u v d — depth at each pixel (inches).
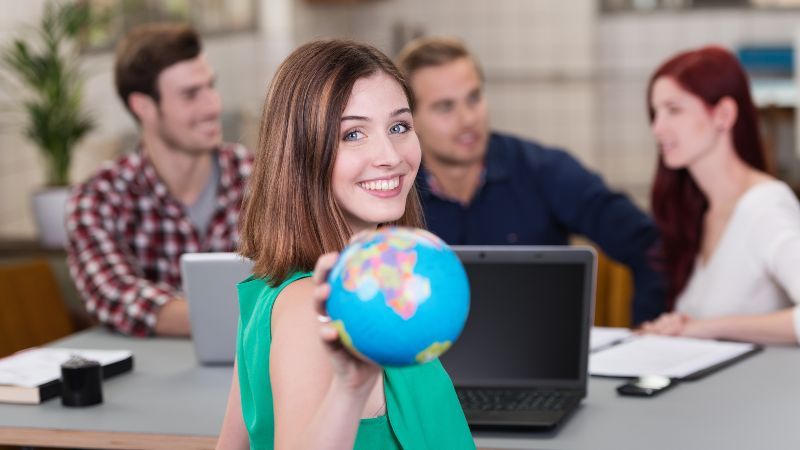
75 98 160.7
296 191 53.8
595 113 329.4
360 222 56.2
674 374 88.3
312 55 54.4
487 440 75.0
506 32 326.3
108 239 117.5
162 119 118.3
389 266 41.8
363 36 333.4
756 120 107.0
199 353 96.5
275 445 47.8
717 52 106.3
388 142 53.6
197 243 123.4
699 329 100.5
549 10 322.3
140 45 117.4
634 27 325.4
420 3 329.7
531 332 86.3
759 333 98.1
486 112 119.0
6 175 162.7
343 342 41.9
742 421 77.6
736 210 104.8
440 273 42.3
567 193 123.3
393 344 41.2
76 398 84.5
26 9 167.0
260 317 51.9
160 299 108.9
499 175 123.0
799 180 233.9
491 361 86.3
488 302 87.1
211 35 234.2
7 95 161.3
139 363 98.5
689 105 105.6
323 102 53.1
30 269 125.0
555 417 77.5
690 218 109.0
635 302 119.3
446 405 59.7
